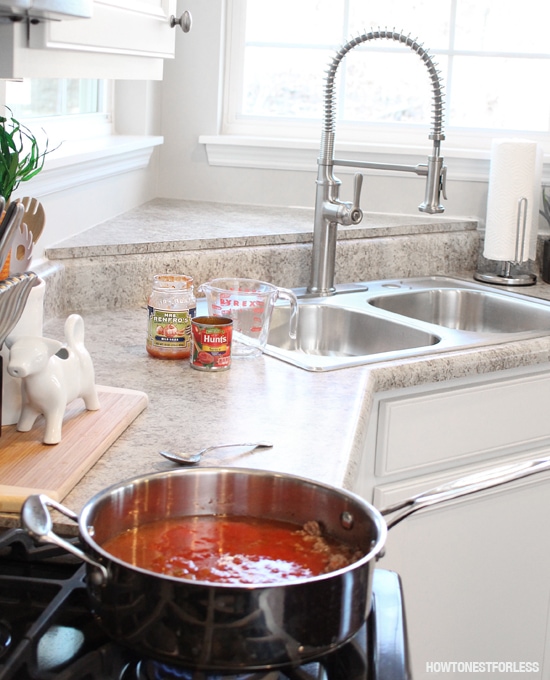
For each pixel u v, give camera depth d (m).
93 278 1.92
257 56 2.66
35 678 0.76
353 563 0.80
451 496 0.86
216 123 2.59
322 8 2.63
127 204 2.40
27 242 1.18
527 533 1.94
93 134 2.31
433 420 1.73
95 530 0.82
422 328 1.90
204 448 1.19
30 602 0.88
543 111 2.65
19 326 1.18
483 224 2.56
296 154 2.55
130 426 1.26
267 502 0.91
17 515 0.99
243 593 0.68
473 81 2.64
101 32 1.17
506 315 2.20
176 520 0.90
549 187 2.55
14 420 1.18
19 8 0.87
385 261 2.35
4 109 1.58
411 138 2.64
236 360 1.63
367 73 2.65
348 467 1.15
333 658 0.82
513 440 1.87
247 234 2.17
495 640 1.97
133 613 0.71
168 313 1.58
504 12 2.61
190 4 2.54
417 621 1.84
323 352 2.07
